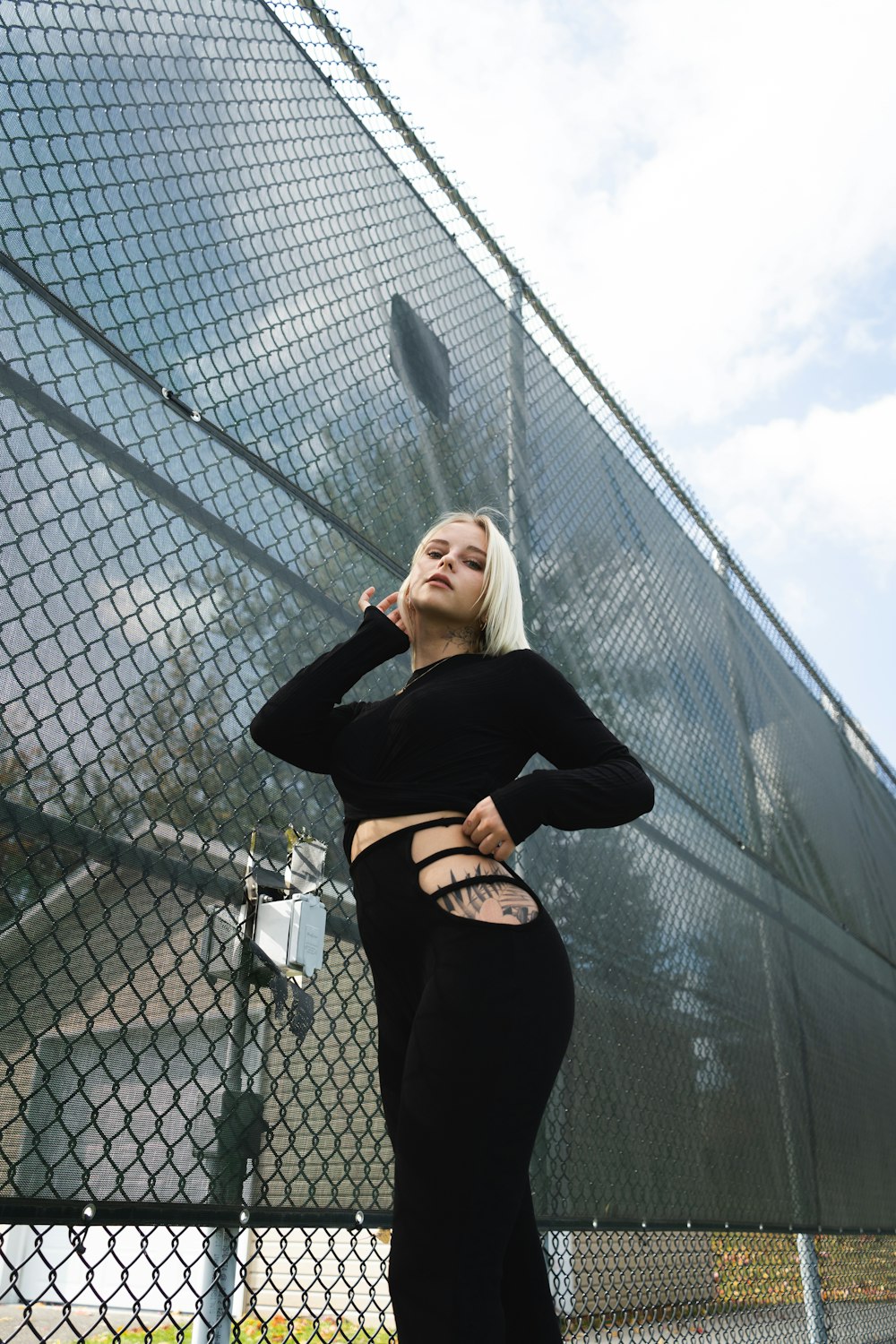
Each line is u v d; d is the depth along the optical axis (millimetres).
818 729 5410
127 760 1445
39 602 1385
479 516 1288
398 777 1034
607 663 3242
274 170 2266
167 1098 1350
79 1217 1196
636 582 3691
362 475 2260
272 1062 1531
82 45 1761
